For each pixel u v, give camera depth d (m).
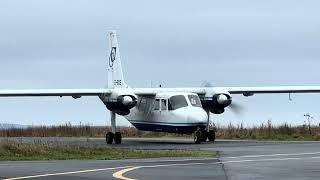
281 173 31.17
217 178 28.98
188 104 69.75
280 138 79.06
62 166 36.22
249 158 42.12
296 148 54.00
